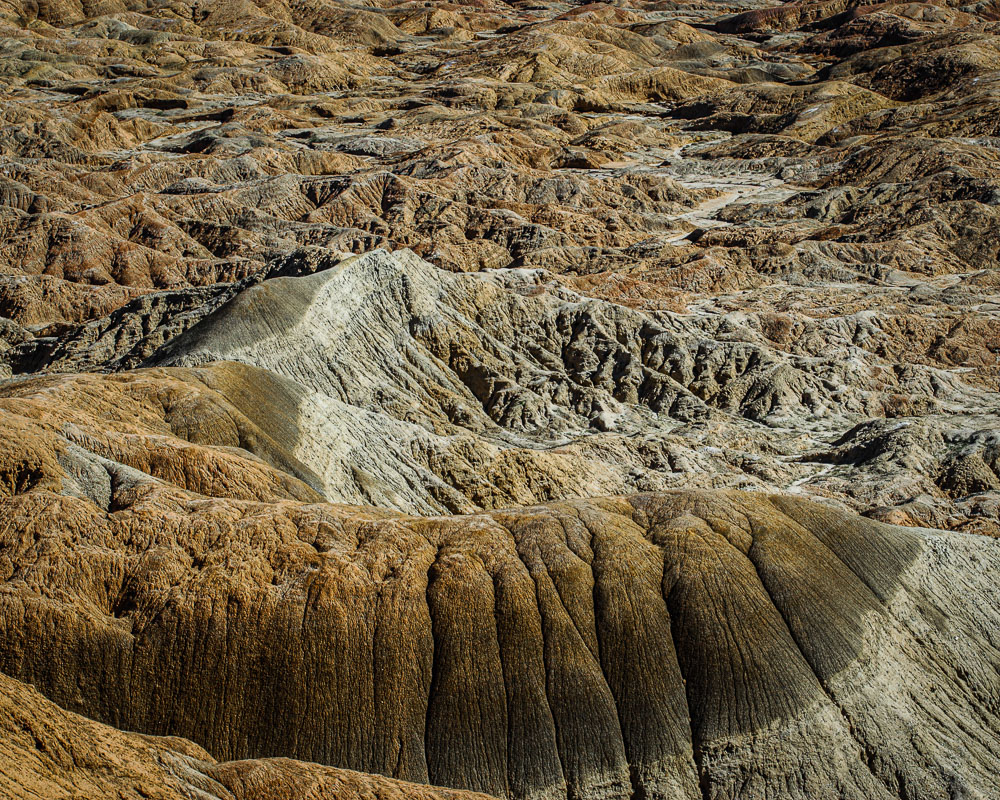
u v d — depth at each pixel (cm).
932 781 2567
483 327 6575
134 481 2948
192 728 2500
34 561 2606
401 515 3191
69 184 11056
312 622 2653
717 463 5262
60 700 2431
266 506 2964
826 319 7350
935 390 6469
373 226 10725
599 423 5869
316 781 2036
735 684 2661
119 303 8406
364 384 5559
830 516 3152
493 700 2614
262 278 6781
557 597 2795
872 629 2858
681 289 8581
